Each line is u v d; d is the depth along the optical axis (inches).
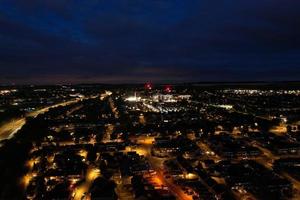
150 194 7583.7
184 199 7401.6
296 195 7509.8
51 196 7652.6
